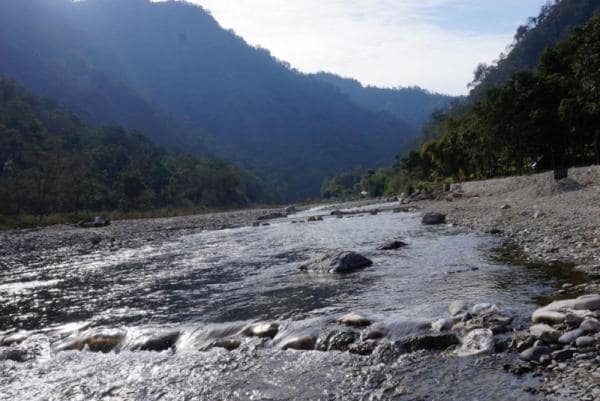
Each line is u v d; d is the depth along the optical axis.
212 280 14.96
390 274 12.96
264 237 28.53
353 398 5.79
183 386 6.77
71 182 80.38
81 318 11.27
